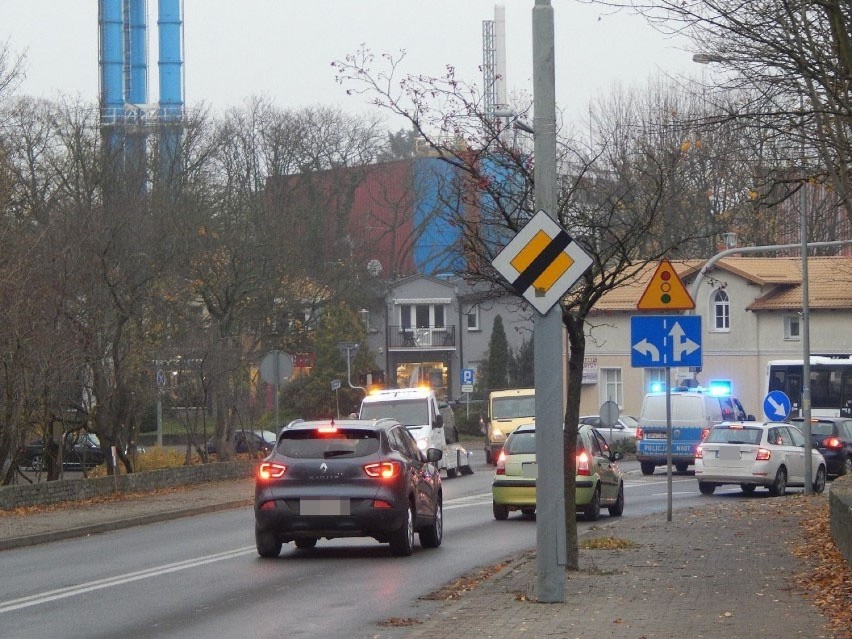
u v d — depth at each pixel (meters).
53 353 69.69
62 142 89.00
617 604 28.98
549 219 28.34
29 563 43.38
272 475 42.28
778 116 40.28
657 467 115.62
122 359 76.62
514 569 37.38
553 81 28.94
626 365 155.75
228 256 97.12
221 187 110.19
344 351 141.62
